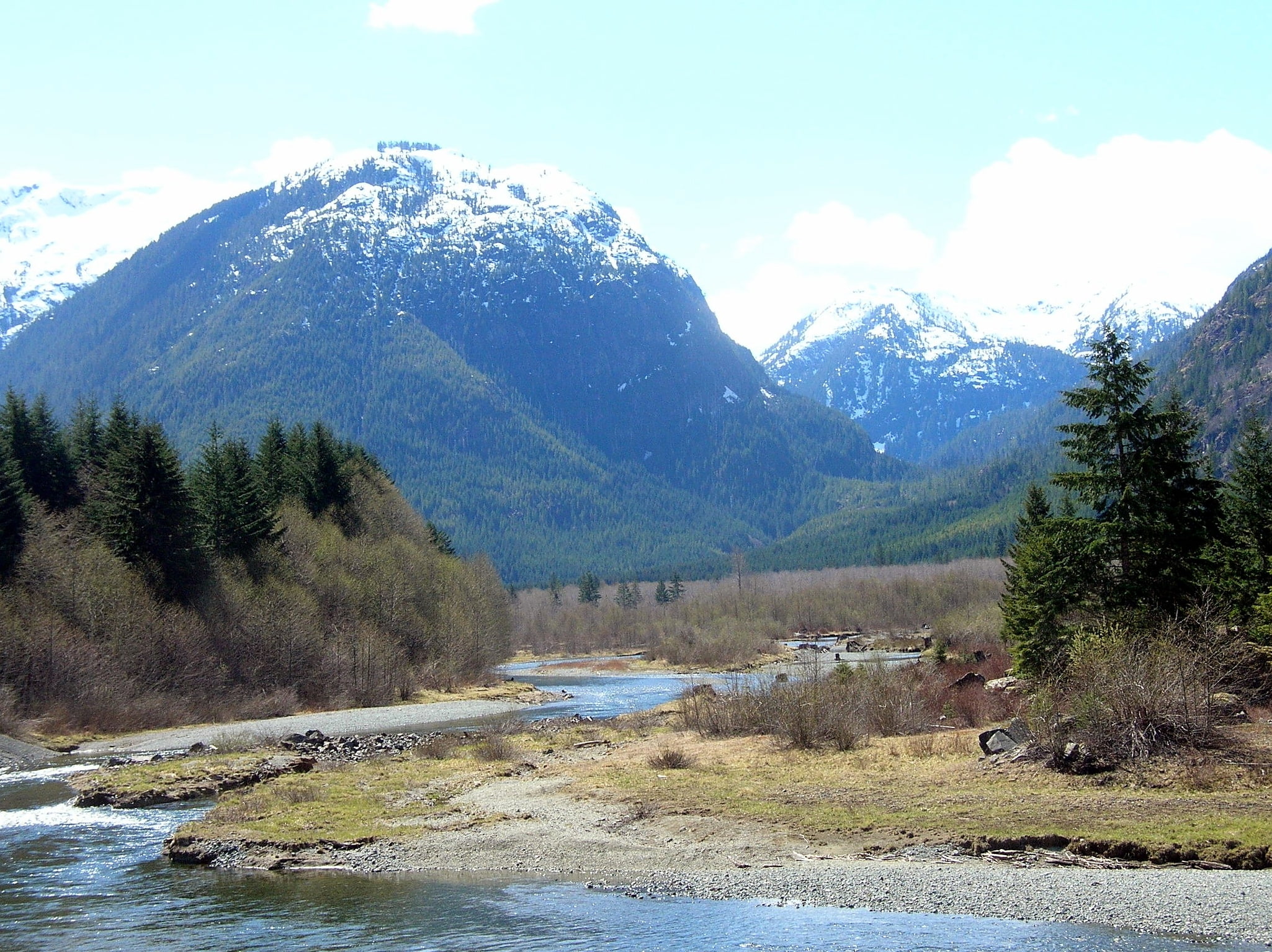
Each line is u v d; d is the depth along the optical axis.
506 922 20.78
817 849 25.23
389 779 35.91
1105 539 38.84
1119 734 29.42
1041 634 41.62
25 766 44.53
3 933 20.61
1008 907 20.53
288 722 63.38
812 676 44.12
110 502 70.81
